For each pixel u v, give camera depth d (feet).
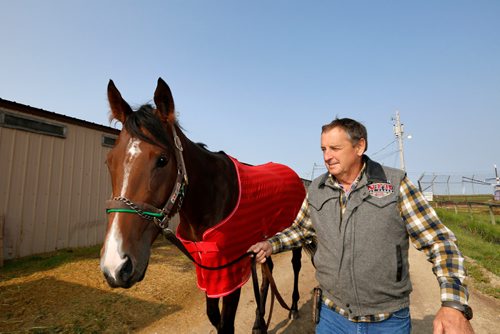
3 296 11.07
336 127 4.29
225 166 6.86
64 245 19.22
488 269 16.71
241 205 6.63
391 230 4.00
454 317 3.22
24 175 17.25
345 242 4.18
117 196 4.61
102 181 21.93
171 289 12.79
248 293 13.09
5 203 16.35
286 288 13.79
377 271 3.99
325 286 4.47
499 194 76.02
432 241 3.86
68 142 19.69
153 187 4.79
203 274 6.41
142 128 5.02
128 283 4.26
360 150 4.35
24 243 17.12
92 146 21.29
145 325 9.58
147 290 12.50
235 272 6.53
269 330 9.73
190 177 5.82
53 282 12.81
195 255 6.64
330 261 4.33
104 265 4.19
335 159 4.27
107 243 4.35
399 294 4.05
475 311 11.21
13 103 16.48
